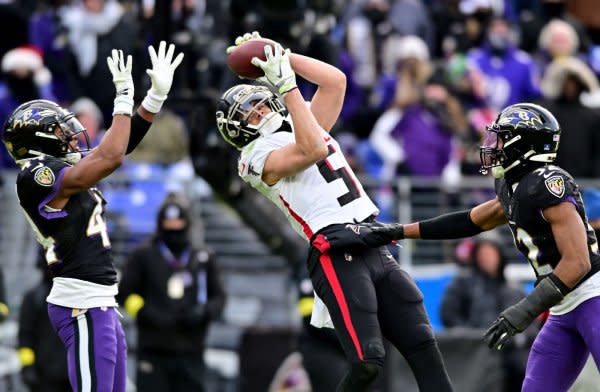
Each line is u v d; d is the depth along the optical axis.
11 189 37.72
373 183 37.16
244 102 21.69
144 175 37.03
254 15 29.73
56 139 22.08
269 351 33.53
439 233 21.78
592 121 36.75
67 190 21.58
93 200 22.30
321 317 21.77
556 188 20.92
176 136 38.25
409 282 21.36
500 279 33.19
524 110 21.44
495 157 21.47
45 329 31.33
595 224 27.31
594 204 27.36
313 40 31.48
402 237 21.59
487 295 33.00
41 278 33.62
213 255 33.09
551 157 21.44
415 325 21.03
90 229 22.09
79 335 21.84
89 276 21.95
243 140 21.84
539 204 20.97
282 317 37.56
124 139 21.38
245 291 38.19
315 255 21.41
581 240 20.80
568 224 20.83
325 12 31.55
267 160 21.38
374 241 21.12
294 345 33.62
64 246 21.88
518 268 37.56
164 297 32.19
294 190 21.45
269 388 33.44
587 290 21.42
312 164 20.91
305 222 21.44
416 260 37.53
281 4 29.34
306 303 30.34
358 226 21.17
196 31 32.19
